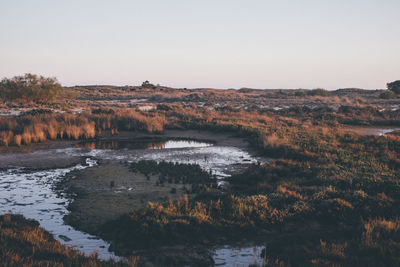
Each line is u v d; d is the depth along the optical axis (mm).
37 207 9891
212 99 72250
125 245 7324
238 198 9789
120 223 8328
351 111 40875
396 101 62594
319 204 9188
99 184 12234
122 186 11945
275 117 36938
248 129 25094
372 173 12664
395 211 8742
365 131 28859
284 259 6469
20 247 6691
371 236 6984
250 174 13391
